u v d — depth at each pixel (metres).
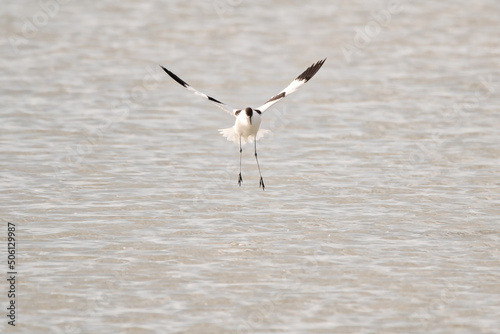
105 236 15.86
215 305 13.14
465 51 31.75
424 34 34.41
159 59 30.80
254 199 18.00
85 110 24.81
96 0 40.81
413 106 25.14
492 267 14.45
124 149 21.45
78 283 13.89
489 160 20.44
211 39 33.69
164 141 22.19
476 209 17.25
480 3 40.06
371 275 14.16
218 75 28.58
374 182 19.02
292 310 12.97
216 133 22.98
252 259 14.84
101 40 33.44
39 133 22.56
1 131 22.62
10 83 27.52
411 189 18.53
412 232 16.06
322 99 26.06
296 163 20.45
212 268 14.47
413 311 12.92
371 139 22.23
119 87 27.38
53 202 17.66
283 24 36.03
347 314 12.84
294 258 14.86
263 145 21.89
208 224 16.52
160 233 16.03
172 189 18.61
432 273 14.22
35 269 14.39
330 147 21.64
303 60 30.64
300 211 17.23
